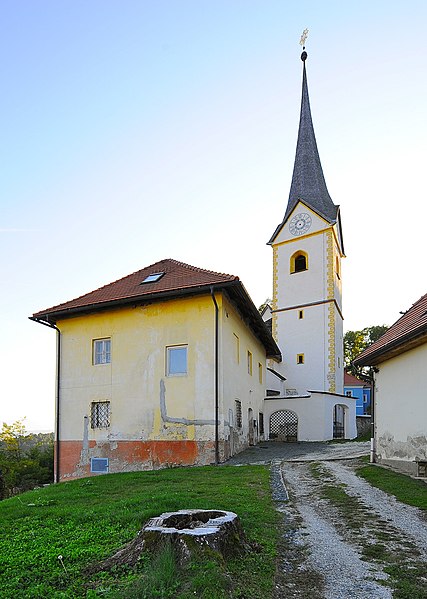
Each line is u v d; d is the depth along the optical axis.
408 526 7.83
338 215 40.12
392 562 6.12
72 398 19.47
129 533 6.50
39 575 5.23
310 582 5.47
